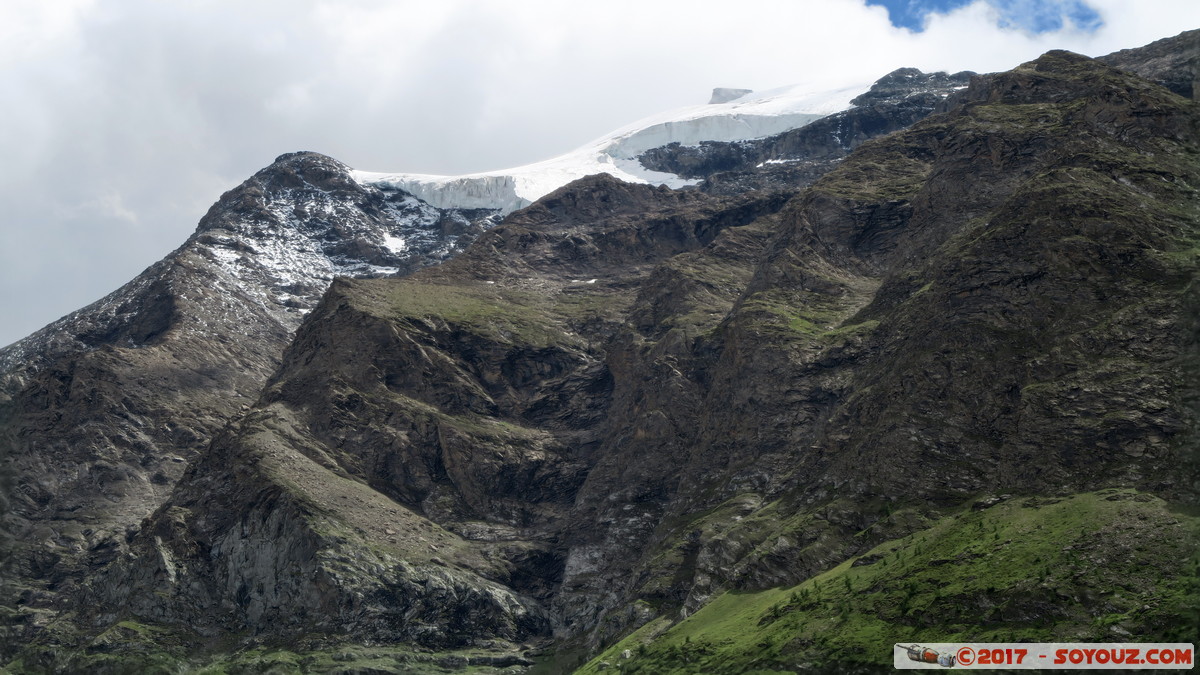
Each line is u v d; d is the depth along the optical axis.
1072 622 197.62
